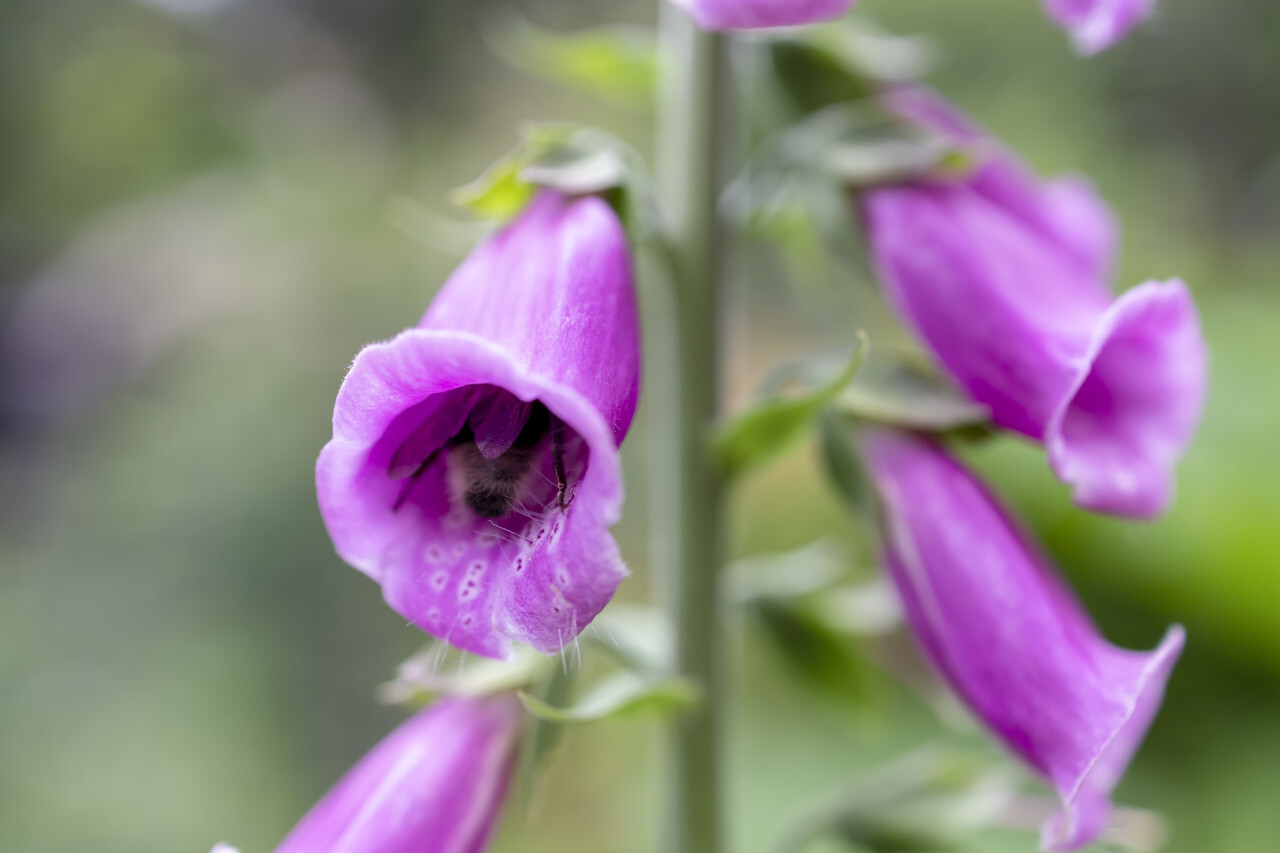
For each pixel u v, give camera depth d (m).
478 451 0.37
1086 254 0.44
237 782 1.07
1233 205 1.64
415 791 0.41
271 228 1.46
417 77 1.83
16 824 1.02
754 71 0.43
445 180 1.62
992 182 0.43
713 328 0.42
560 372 0.37
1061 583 0.41
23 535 1.33
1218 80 1.66
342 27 1.85
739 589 0.45
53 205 1.73
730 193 0.43
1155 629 0.73
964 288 0.41
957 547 0.41
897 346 0.88
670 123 0.43
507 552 0.37
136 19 1.81
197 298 1.42
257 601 1.18
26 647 1.16
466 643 0.36
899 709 0.69
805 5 0.37
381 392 0.36
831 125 0.42
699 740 0.43
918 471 0.41
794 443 0.41
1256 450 0.77
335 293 1.38
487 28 1.81
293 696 1.14
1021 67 1.38
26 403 1.50
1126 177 1.37
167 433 1.27
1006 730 0.40
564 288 0.38
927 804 0.44
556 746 0.41
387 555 0.37
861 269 0.42
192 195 1.59
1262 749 0.68
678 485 0.43
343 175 1.57
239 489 1.21
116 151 1.72
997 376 0.40
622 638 0.43
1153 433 0.40
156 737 1.08
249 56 1.82
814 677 0.45
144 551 1.21
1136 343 0.40
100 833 1.02
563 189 0.39
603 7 1.80
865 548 0.61
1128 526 0.72
